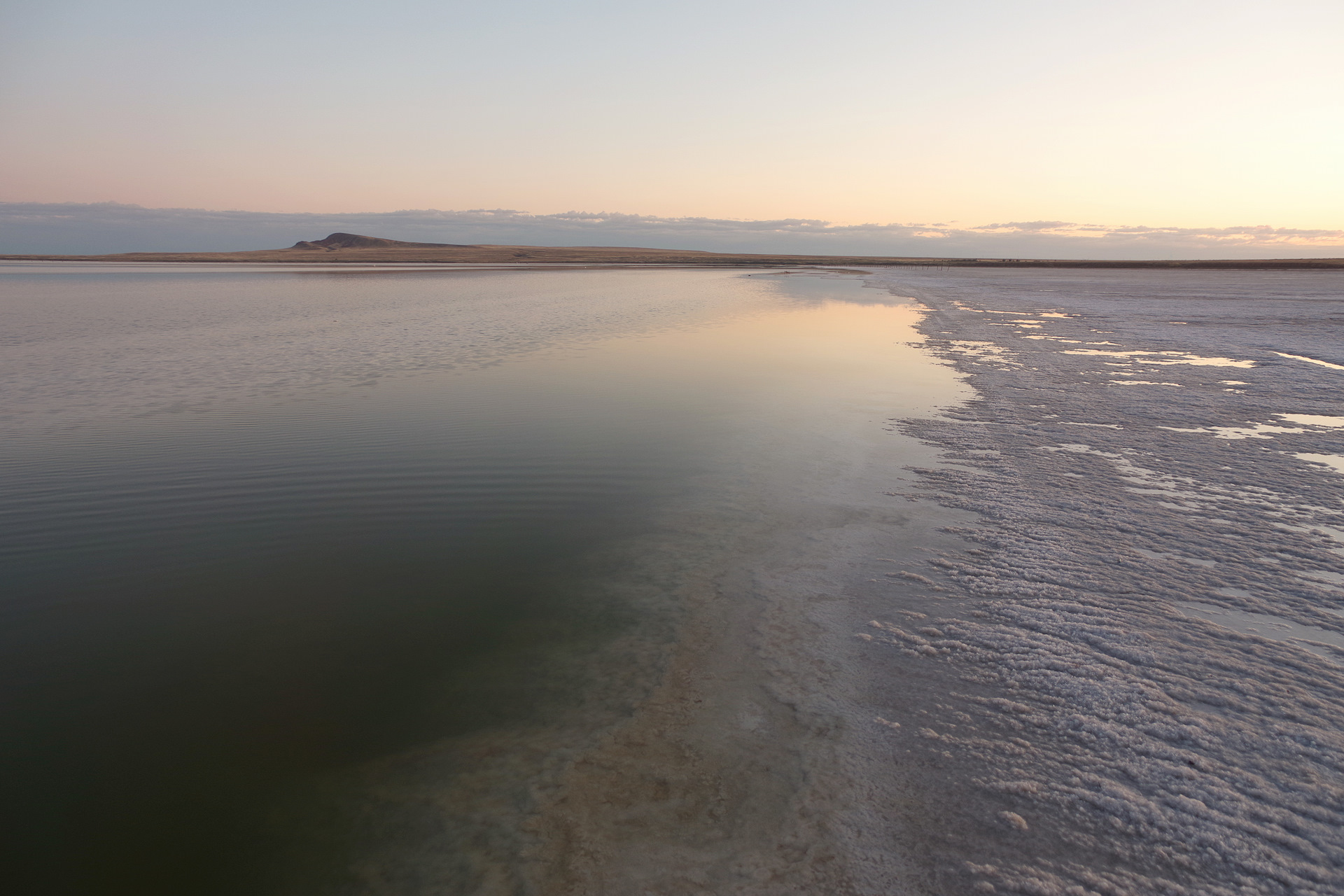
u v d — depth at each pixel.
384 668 4.26
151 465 8.14
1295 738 3.41
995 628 4.45
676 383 12.77
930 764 3.32
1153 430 9.36
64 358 15.33
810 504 6.71
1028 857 2.81
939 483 7.24
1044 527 6.04
